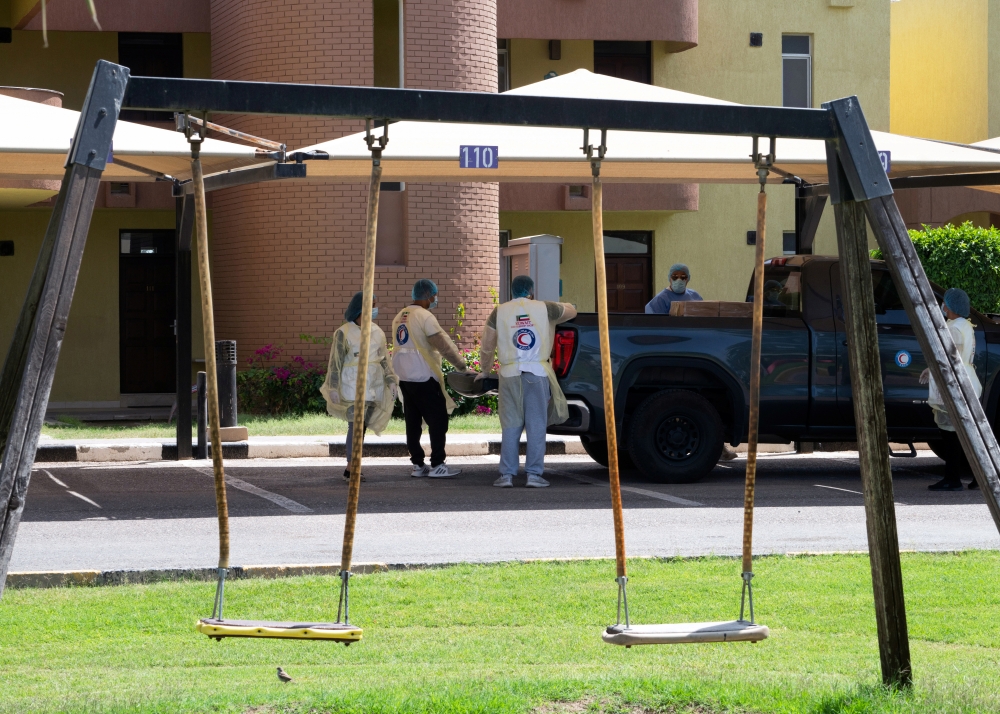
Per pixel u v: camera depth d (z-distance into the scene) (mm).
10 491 6016
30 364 6070
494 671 7230
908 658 6867
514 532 12867
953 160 16781
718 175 19375
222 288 27969
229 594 9422
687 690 6324
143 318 31016
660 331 16766
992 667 7316
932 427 17422
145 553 11453
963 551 11383
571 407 16750
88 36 30188
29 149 14273
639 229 33000
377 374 16719
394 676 7109
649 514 14219
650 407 17000
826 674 7121
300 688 6633
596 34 30625
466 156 15078
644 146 16062
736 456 20312
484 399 25906
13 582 9891
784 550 11648
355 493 6609
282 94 6562
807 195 20000
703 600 9250
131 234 30953
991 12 36938
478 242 26938
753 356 7051
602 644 8023
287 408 26062
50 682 7012
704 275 33469
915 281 6914
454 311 26594
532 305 16641
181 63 30688
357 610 8977
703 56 33312
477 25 27031
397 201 26703
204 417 20141
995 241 29203
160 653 7777
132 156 15289
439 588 9664
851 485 17266
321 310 26250
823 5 34094
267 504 14977
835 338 17109
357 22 26125
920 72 39938
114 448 20016
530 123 6844
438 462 17844
